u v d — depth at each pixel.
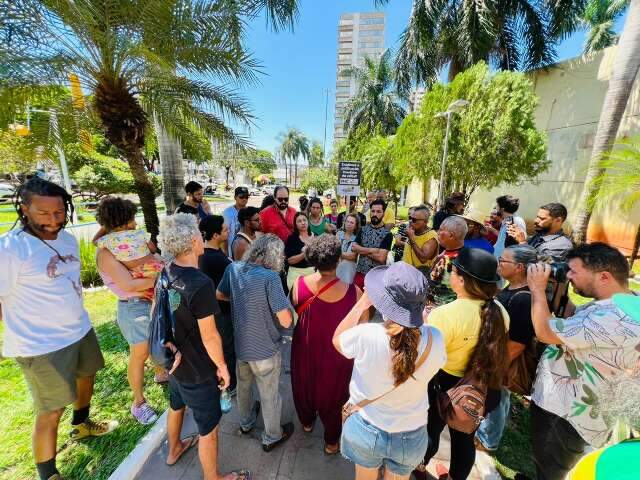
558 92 12.22
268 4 6.22
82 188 16.25
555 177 12.34
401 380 1.29
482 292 1.68
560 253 2.85
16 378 3.21
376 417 1.42
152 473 2.14
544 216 3.04
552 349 1.63
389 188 18.58
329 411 2.19
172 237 1.73
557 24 11.88
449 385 1.81
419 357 1.33
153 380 3.20
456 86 10.70
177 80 4.50
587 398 1.46
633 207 9.27
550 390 1.60
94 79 4.19
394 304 1.28
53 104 4.39
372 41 66.75
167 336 1.72
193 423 2.60
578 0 11.64
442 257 3.16
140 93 4.64
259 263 2.15
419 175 12.52
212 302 1.73
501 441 2.54
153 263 2.35
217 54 4.45
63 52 3.86
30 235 1.87
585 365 1.46
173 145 6.47
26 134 4.59
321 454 2.32
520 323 1.89
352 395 1.47
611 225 9.89
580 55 11.38
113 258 2.24
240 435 2.49
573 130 11.64
